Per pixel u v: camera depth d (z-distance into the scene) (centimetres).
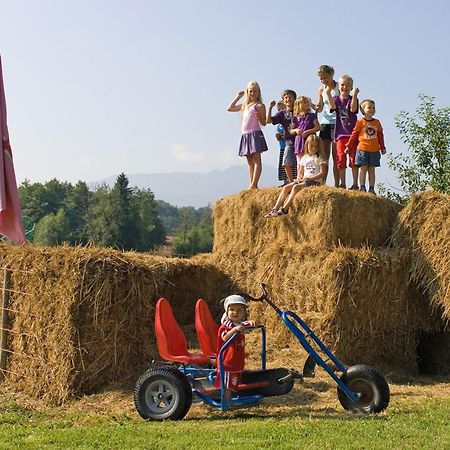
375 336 935
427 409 693
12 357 884
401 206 1049
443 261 916
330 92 1128
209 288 1088
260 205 1055
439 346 1006
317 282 933
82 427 652
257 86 1123
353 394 694
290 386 702
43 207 8488
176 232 10569
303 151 1084
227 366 690
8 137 841
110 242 7750
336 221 959
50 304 837
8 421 703
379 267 926
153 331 956
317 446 541
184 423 656
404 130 1667
